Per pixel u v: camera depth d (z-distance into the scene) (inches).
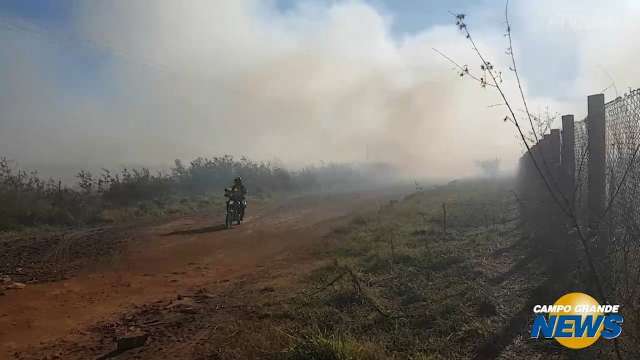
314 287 294.0
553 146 359.9
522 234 364.2
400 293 265.6
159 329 254.1
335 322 229.9
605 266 203.3
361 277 300.8
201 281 371.9
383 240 430.6
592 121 241.1
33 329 264.8
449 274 288.0
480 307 223.8
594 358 165.8
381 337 206.8
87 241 563.2
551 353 174.2
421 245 386.0
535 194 401.7
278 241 552.7
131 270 416.2
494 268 284.4
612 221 206.1
